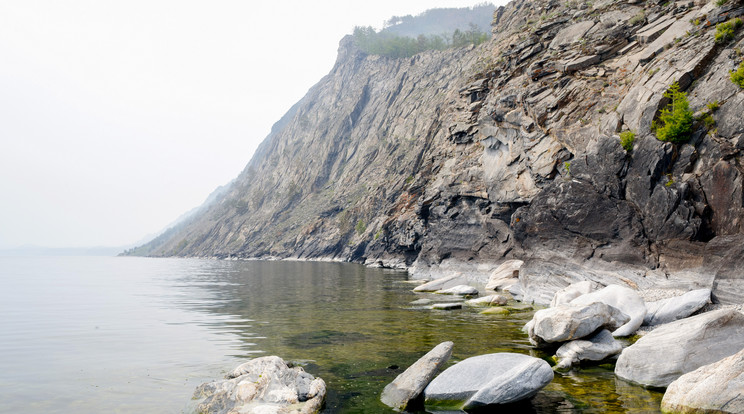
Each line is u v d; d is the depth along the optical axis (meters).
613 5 44.53
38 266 103.12
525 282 28.41
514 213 39.50
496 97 46.12
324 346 14.00
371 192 132.38
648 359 9.94
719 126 23.72
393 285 40.09
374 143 167.50
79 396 9.23
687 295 15.99
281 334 16.09
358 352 13.16
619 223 25.78
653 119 26.48
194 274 62.81
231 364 11.84
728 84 24.67
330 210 149.75
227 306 24.72
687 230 22.58
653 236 24.25
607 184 27.14
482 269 45.75
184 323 18.67
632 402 8.62
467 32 187.75
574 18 46.94
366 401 8.98
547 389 9.47
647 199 24.94
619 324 13.57
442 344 10.62
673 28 33.38
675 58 29.08
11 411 8.33
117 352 13.30
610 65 36.47
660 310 15.79
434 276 51.41
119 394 9.36
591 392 9.25
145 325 18.22
